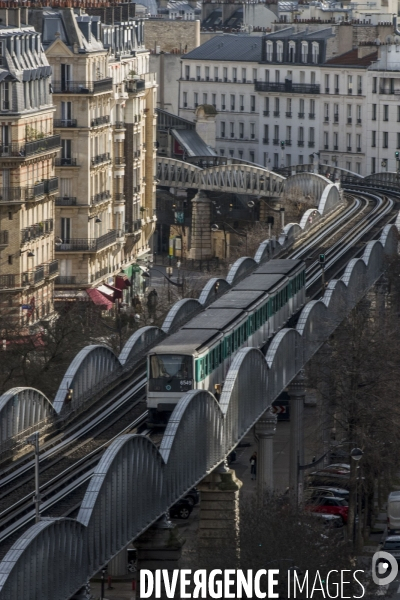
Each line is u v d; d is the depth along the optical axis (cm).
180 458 13788
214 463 14912
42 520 11162
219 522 15325
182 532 17312
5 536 12156
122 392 16850
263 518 13812
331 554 13675
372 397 18225
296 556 13438
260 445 17600
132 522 12581
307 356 19525
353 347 18512
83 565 11588
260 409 16875
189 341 16762
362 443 17625
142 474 12781
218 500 15325
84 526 11581
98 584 15438
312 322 19888
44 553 10900
